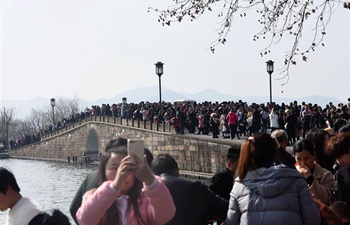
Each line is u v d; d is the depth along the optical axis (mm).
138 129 89500
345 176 11656
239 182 10031
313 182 11742
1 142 196875
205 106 77875
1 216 36781
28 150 151125
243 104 69375
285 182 9727
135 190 8352
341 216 10945
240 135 64562
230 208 10117
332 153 11844
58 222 8570
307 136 13859
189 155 70938
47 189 73688
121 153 8477
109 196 7906
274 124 52125
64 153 131000
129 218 8258
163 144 79562
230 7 19906
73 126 125250
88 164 117438
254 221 9742
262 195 9750
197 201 10531
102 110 110688
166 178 10656
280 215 9641
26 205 8891
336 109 54188
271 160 10031
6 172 9000
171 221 10445
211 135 70312
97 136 111438
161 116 82312
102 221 8266
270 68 65688
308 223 9859
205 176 65812
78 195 9586
